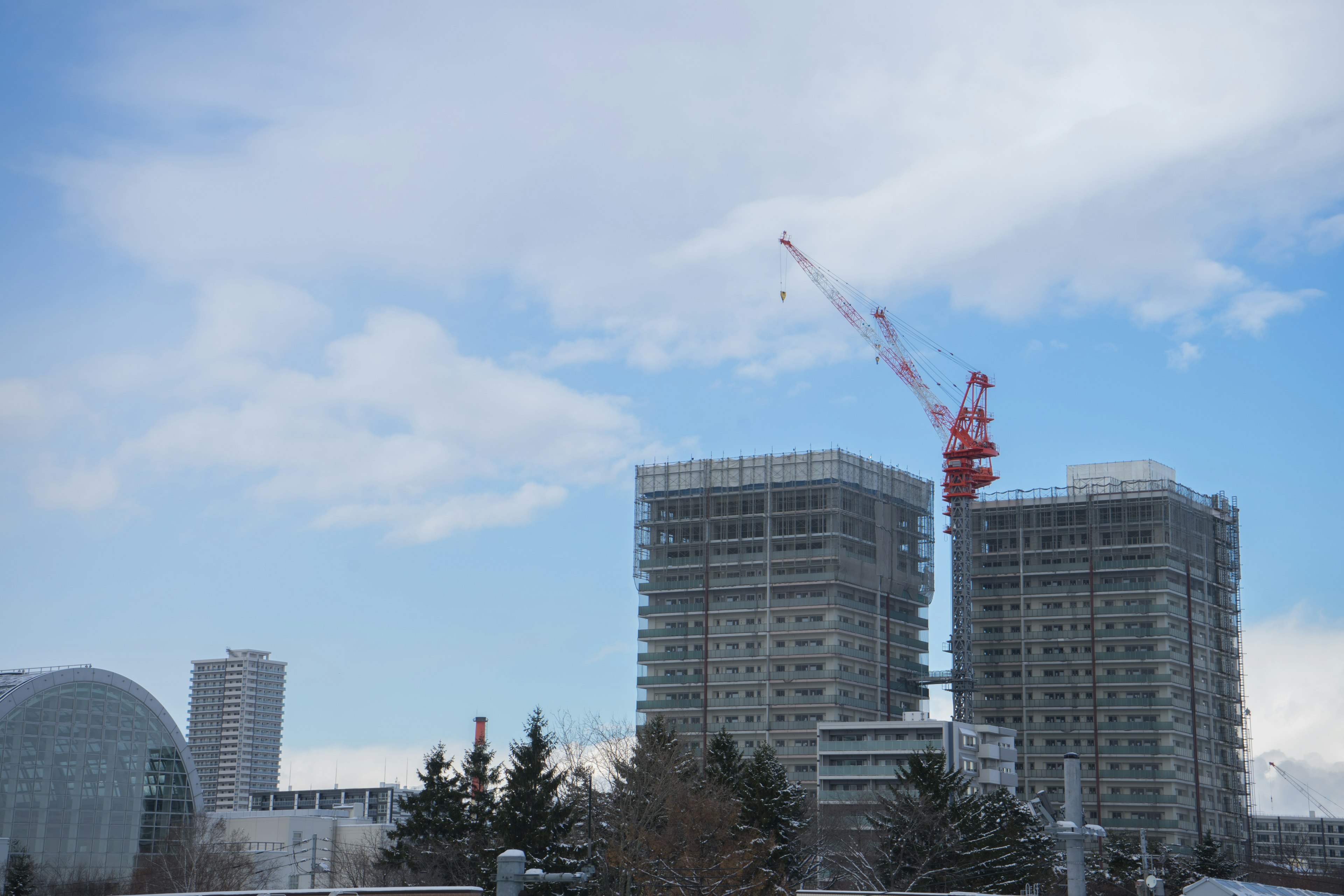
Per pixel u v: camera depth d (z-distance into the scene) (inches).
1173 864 6815.9
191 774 6830.7
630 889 3828.7
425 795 4766.2
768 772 4672.7
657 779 4131.4
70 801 6220.5
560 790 4741.6
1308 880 7529.5
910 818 4662.9
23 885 5236.2
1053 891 5669.3
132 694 6604.3
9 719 6023.6
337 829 7003.0
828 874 5251.0
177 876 5487.2
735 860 3961.6
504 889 1931.6
